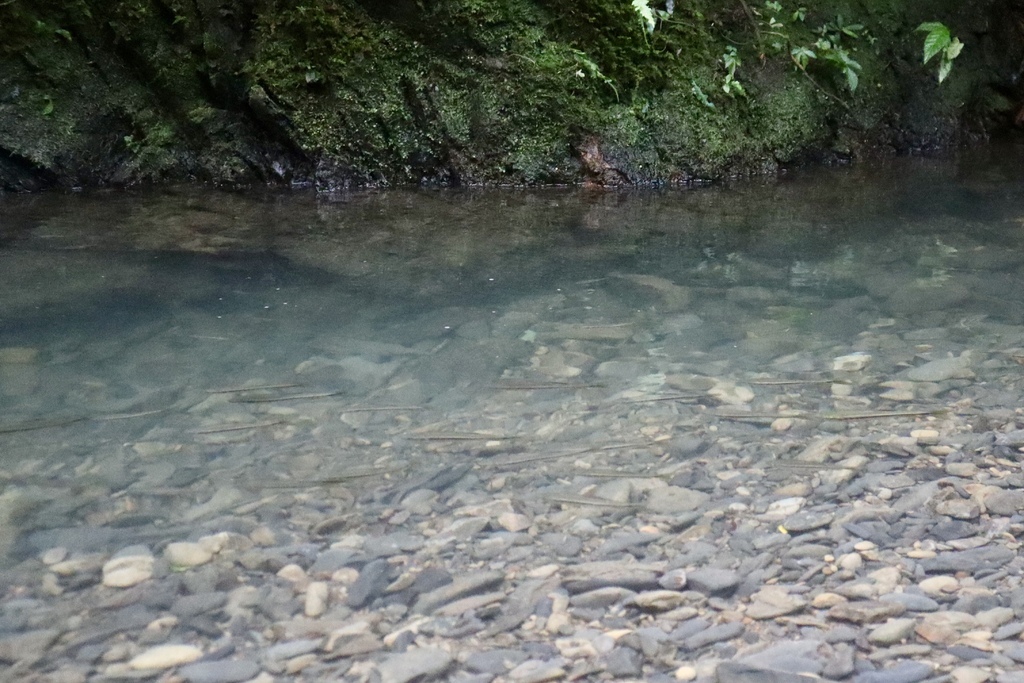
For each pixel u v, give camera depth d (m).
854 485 1.80
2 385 2.18
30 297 2.81
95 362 2.34
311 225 3.81
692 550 1.58
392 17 4.80
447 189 4.79
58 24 4.54
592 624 1.39
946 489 1.79
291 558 1.53
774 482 1.81
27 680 1.24
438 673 1.28
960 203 4.30
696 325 2.68
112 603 1.40
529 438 1.97
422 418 2.05
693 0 5.32
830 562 1.55
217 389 2.19
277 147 4.76
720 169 5.12
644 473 1.83
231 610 1.39
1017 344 2.54
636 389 2.23
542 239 3.62
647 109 5.04
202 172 4.76
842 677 1.29
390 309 2.79
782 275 3.16
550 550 1.57
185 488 1.74
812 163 5.44
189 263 3.20
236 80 4.69
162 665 1.28
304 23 4.67
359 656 1.31
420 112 4.85
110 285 2.95
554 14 4.96
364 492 1.74
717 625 1.39
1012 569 1.54
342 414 2.07
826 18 5.72
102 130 4.64
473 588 1.46
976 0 6.30
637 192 4.76
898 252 3.45
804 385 2.27
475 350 2.47
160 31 4.67
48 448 1.88
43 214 3.91
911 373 2.35
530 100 4.89
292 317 2.71
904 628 1.39
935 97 5.94
